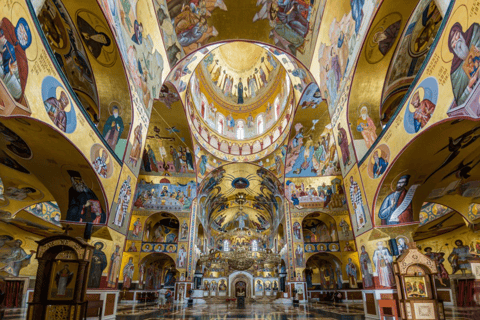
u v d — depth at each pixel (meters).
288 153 22.16
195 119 21.81
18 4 5.43
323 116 19.50
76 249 7.74
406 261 8.38
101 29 9.50
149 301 23.30
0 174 10.19
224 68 26.86
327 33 13.28
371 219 10.51
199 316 12.15
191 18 14.32
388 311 9.82
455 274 16.84
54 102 7.05
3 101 5.34
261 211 33.59
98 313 9.97
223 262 32.50
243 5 14.39
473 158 8.81
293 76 18.12
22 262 17.28
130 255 21.61
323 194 22.30
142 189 22.70
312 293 25.11
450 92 6.24
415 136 7.72
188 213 22.58
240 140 25.94
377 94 11.57
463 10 5.71
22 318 10.84
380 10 9.09
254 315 12.49
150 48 13.10
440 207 15.46
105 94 11.41
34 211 15.52
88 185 9.85
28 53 5.89
